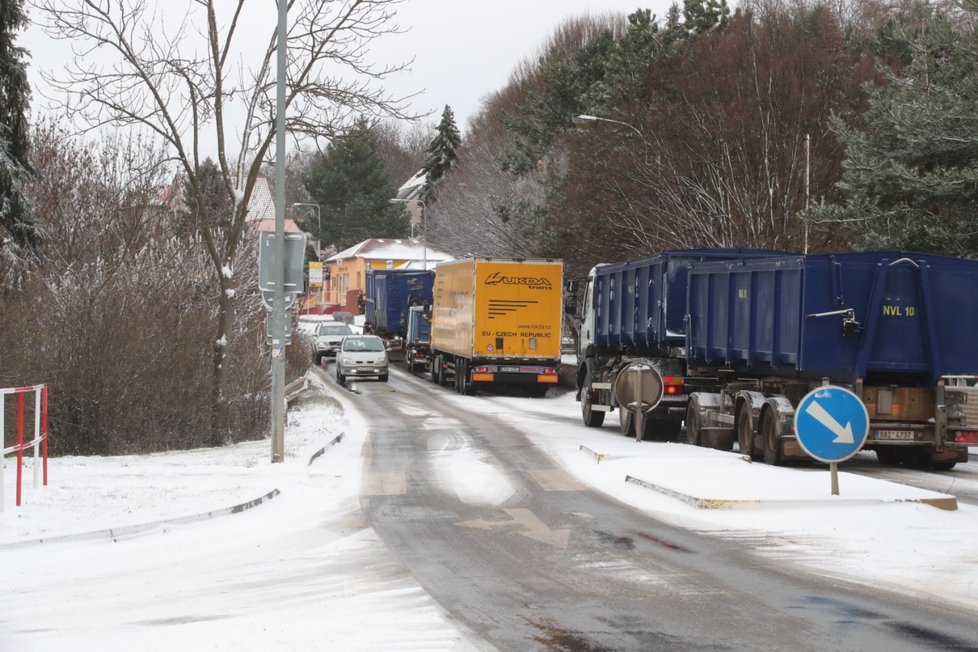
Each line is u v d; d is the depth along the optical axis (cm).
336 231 12456
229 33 2558
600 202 4762
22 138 2892
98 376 2417
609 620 908
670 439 2723
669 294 2662
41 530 1295
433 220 9631
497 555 1205
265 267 2105
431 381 5541
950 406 2034
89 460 2119
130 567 1148
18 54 2881
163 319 2592
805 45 4456
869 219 3066
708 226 4128
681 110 4444
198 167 2584
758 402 2200
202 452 2317
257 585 1055
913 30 3244
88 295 2483
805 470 2012
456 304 4709
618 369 2870
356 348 5384
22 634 875
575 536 1325
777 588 1029
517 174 7388
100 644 841
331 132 2631
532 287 4388
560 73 7181
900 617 914
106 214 3459
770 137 4094
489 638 849
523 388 4934
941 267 2041
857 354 2030
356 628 883
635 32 5672
